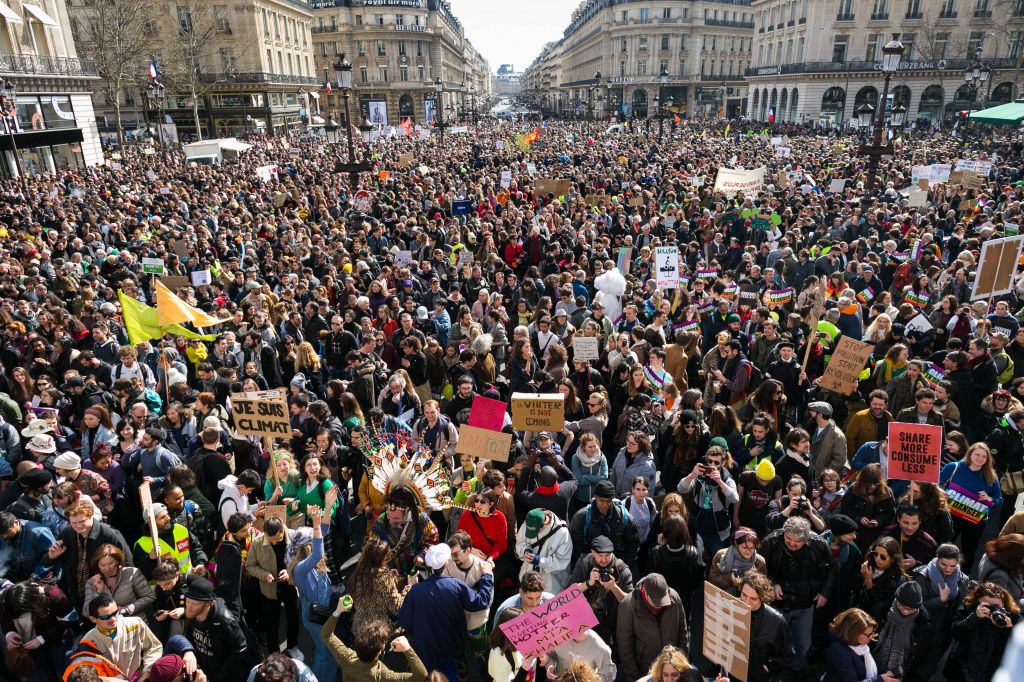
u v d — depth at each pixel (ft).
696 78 357.00
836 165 94.32
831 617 17.85
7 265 42.34
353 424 24.07
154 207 66.74
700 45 355.77
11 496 20.48
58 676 17.15
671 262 37.27
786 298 34.73
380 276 40.96
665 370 29.78
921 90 222.28
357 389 27.81
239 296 40.45
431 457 21.27
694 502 20.58
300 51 262.88
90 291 37.24
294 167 103.40
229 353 30.30
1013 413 21.65
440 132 183.62
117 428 23.90
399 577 17.63
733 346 27.63
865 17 223.71
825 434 22.49
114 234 54.85
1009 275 33.99
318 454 21.36
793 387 27.40
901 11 219.82
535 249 50.34
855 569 17.79
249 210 68.23
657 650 15.42
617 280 37.09
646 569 18.92
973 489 20.20
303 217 65.36
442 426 24.14
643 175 87.35
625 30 359.66
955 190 68.33
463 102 490.08
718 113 361.51
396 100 333.42
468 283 40.22
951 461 21.24
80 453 24.71
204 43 185.57
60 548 17.84
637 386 26.14
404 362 30.09
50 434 23.99
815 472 22.50
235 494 19.92
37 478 19.25
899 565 16.61
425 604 15.69
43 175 99.45
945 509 18.70
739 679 14.51
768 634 15.01
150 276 43.88
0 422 24.04
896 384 25.73
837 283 36.06
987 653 15.20
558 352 27.68
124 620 15.67
